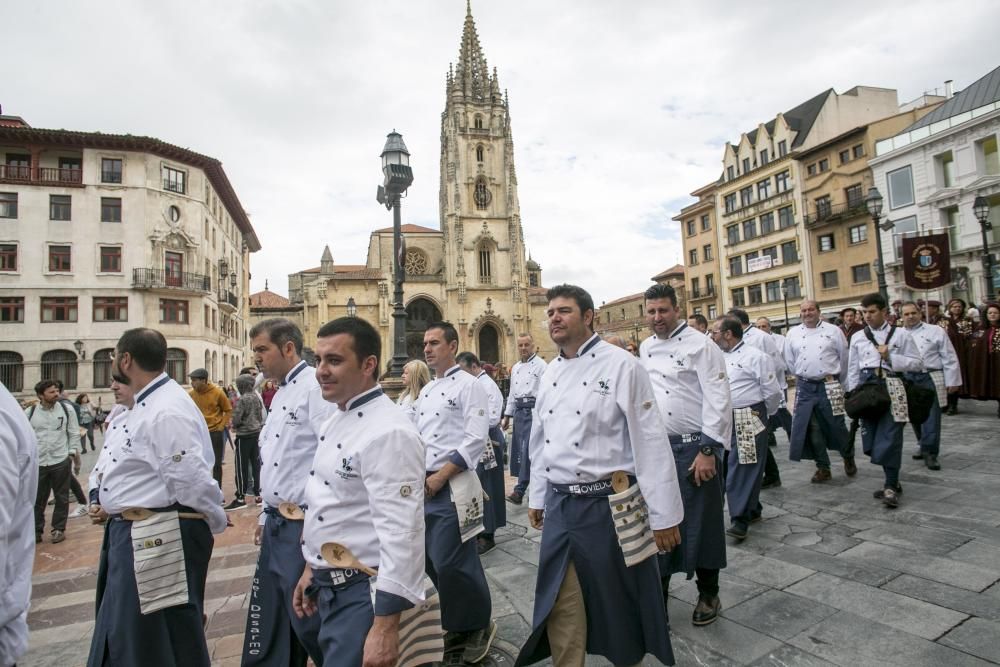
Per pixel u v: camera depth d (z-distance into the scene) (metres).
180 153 38.91
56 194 35.84
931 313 12.61
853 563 5.05
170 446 3.33
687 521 4.34
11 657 2.46
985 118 29.05
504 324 60.47
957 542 5.30
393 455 2.52
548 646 3.42
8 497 2.34
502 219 62.19
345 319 2.76
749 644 3.86
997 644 3.57
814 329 8.19
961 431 10.77
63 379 35.25
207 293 39.94
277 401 3.83
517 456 9.41
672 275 71.12
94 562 6.98
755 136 48.41
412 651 2.58
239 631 4.72
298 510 3.55
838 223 39.69
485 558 6.10
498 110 63.50
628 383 3.31
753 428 6.02
